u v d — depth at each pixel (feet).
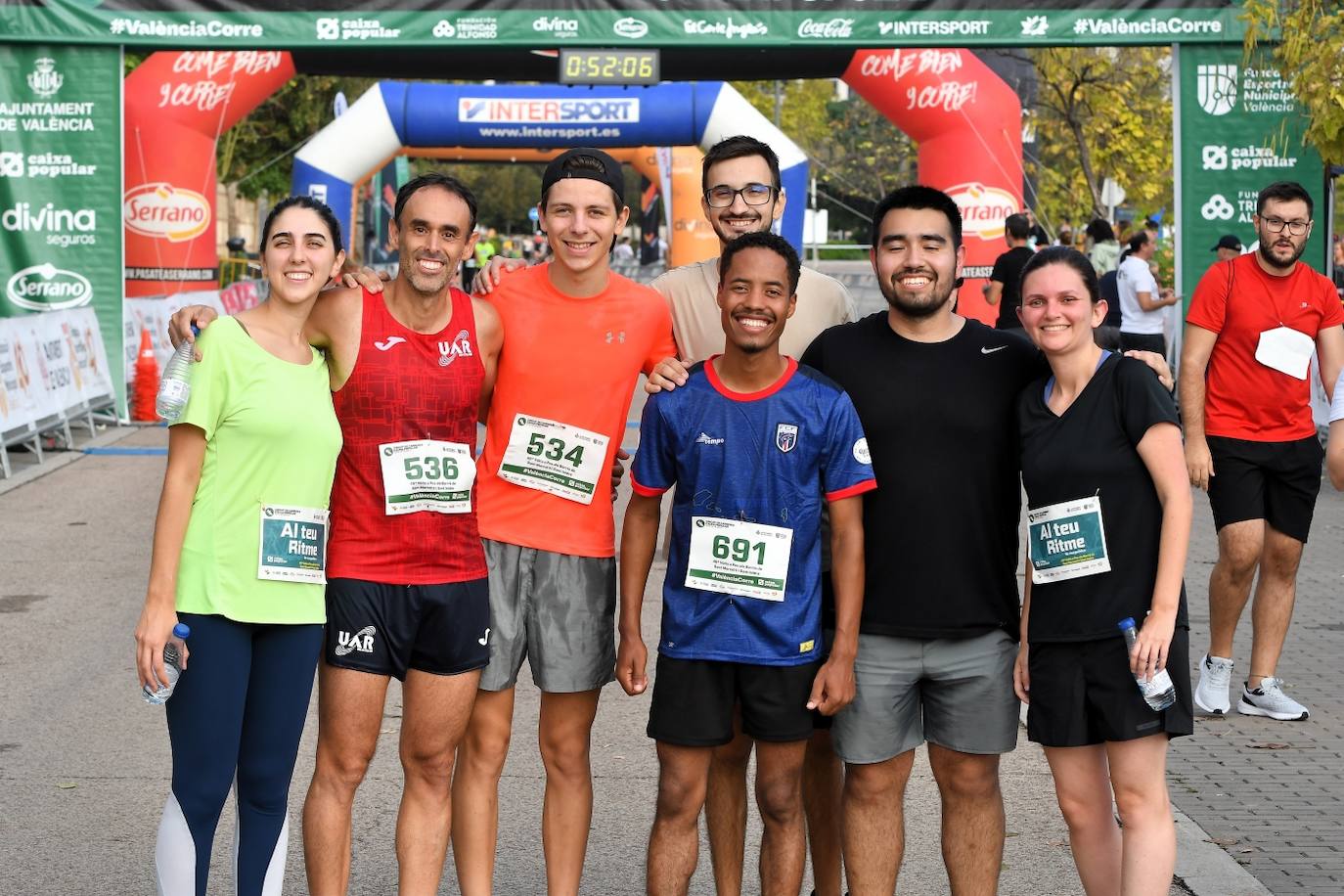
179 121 55.52
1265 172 47.55
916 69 55.77
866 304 103.35
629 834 16.56
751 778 18.75
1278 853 15.78
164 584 11.93
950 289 12.91
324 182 63.36
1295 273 20.62
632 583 13.56
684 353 14.80
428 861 13.33
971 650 13.00
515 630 13.92
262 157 107.24
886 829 13.34
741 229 14.33
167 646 11.91
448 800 13.52
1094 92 89.20
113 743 19.42
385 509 12.77
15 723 20.30
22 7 48.83
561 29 48.14
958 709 13.11
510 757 19.19
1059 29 47.37
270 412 12.16
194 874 12.21
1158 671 12.02
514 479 13.94
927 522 12.84
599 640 14.08
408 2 48.06
